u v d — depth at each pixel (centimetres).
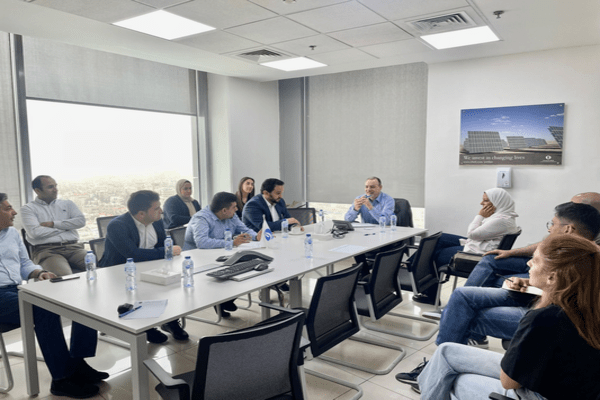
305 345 192
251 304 426
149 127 593
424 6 338
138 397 186
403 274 365
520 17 366
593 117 459
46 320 250
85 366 269
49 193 427
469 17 365
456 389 178
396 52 484
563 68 470
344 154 658
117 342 331
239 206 553
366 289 272
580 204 256
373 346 324
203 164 660
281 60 519
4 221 302
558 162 479
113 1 321
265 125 690
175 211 555
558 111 474
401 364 294
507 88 501
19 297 247
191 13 348
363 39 429
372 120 628
